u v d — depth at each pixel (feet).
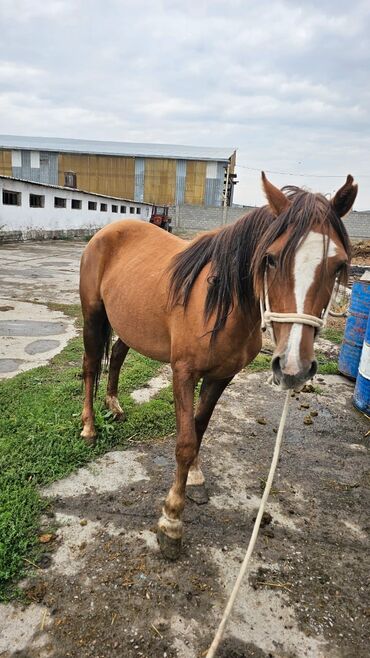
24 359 13.98
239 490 8.13
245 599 5.77
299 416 11.39
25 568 5.98
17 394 11.02
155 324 7.23
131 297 7.73
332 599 5.88
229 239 5.82
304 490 8.30
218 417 11.03
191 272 6.39
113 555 6.31
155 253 8.11
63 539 6.56
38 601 5.52
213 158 111.55
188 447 6.14
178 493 6.34
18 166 120.16
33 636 5.08
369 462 9.46
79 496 7.57
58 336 16.69
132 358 14.71
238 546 6.70
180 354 6.40
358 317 13.62
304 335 4.48
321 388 13.42
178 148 141.69
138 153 117.80
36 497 7.30
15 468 8.00
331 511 7.75
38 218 56.65
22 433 9.07
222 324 5.74
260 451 9.57
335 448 9.95
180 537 6.32
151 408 10.80
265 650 5.12
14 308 20.74
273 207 5.15
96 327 9.41
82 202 68.23
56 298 23.45
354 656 5.12
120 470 8.41
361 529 7.32
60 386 11.59
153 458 8.89
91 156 116.57
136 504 7.45
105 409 10.48
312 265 4.50
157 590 5.79
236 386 13.10
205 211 104.42
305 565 6.44
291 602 5.78
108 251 9.07
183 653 5.00
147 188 116.98
